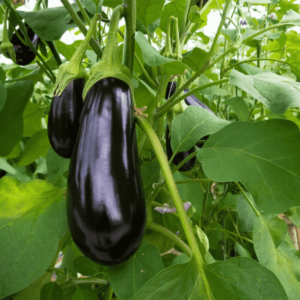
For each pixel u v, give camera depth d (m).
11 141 0.52
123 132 0.24
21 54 0.55
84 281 0.44
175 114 0.41
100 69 0.26
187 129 0.37
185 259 0.43
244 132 0.32
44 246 0.28
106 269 0.55
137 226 0.23
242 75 0.31
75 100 0.32
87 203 0.22
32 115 0.66
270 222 0.46
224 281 0.23
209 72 0.71
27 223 0.29
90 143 0.23
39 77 0.53
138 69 0.48
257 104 0.68
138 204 0.23
